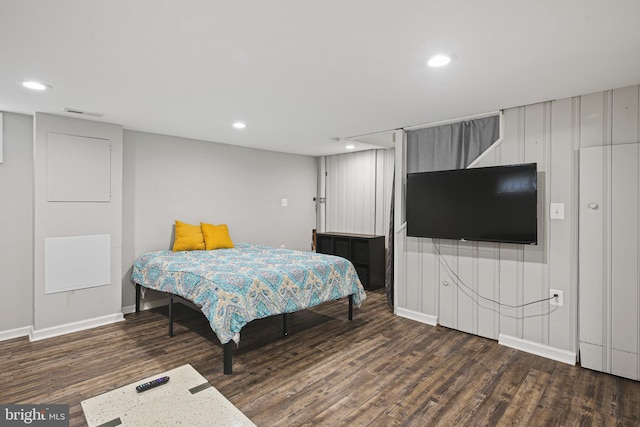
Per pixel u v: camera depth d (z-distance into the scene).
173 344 3.27
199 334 3.52
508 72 2.32
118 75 2.35
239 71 2.29
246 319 2.79
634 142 2.60
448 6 1.53
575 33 1.77
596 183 2.73
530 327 3.12
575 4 1.51
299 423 2.09
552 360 2.96
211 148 4.95
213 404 1.35
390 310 4.38
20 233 3.48
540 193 3.05
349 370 2.77
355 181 5.93
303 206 6.29
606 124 2.72
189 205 4.73
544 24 1.68
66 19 1.62
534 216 2.99
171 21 1.65
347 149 5.66
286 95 2.81
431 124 3.80
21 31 1.74
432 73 2.33
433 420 2.13
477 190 3.35
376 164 5.65
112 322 3.83
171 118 3.58
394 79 2.44
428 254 3.86
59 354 3.03
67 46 1.91
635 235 2.58
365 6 1.52
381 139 4.74
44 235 3.40
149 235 4.37
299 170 6.20
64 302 3.52
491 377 2.66
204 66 2.20
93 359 2.94
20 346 3.20
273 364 2.87
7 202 3.40
